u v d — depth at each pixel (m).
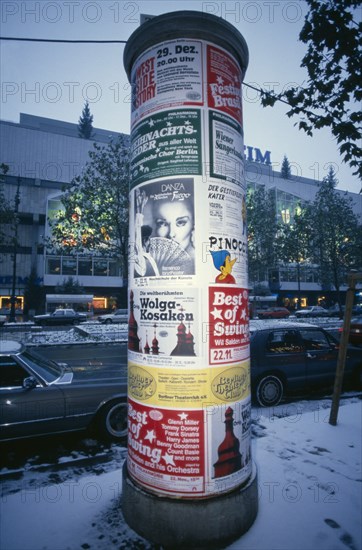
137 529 2.54
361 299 50.91
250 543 2.44
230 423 2.59
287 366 6.38
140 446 2.62
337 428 4.55
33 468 3.83
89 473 3.71
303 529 2.58
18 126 48.56
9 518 2.77
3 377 4.43
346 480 3.26
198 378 2.50
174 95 2.71
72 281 42.47
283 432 4.43
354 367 7.22
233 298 2.68
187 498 2.44
